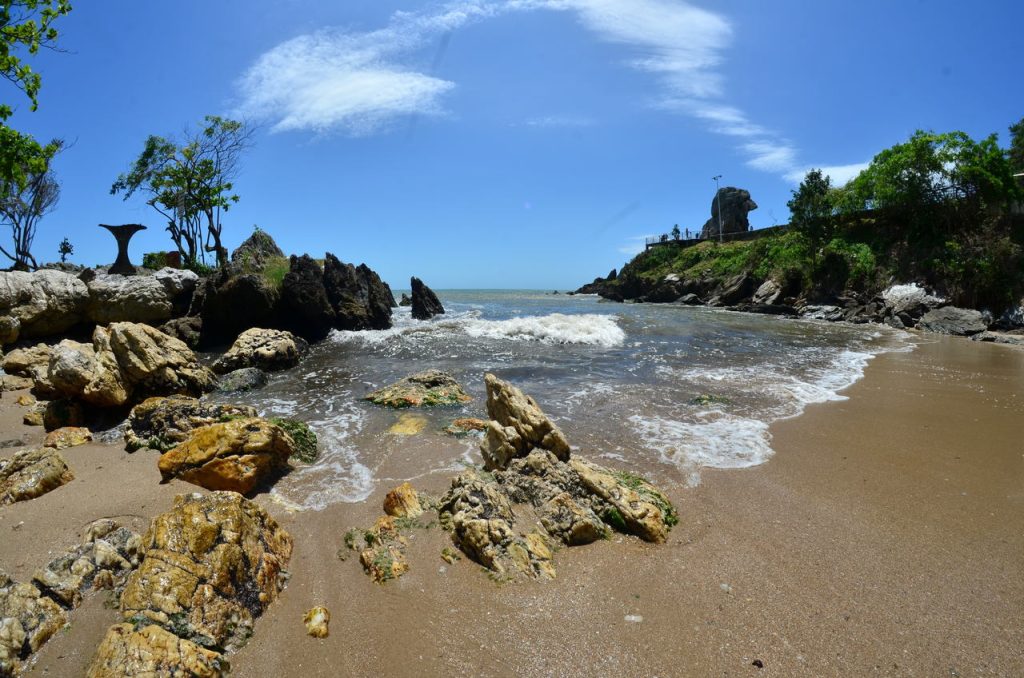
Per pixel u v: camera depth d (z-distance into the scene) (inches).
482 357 586.9
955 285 975.6
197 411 325.7
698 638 151.9
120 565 182.9
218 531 175.3
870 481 253.8
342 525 218.4
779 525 213.5
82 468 281.7
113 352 398.9
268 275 785.6
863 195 1294.3
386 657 148.4
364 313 866.1
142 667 134.3
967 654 143.6
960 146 1103.6
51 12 582.6
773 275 1360.7
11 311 597.3
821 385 450.0
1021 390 434.6
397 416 368.5
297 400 425.4
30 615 156.6
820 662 142.3
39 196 1111.0
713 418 354.0
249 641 155.5
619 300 2003.0
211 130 1136.2
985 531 206.4
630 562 191.0
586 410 373.4
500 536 193.9
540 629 157.5
